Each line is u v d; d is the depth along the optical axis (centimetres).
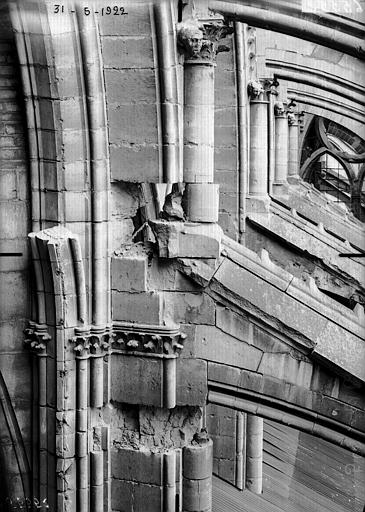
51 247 2588
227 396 2742
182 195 2714
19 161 2664
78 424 2692
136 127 2659
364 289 4519
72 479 2706
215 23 2706
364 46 2780
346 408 2683
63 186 2630
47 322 2677
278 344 2695
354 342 2661
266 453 4859
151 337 2689
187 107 2722
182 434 2781
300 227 4612
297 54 5069
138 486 2759
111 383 2747
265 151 4569
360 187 7412
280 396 2703
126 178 2683
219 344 2711
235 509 3803
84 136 2625
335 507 4672
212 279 2688
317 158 7438
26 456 2753
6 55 2609
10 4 2506
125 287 2708
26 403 2739
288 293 2692
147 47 2612
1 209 2667
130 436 2777
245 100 3897
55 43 2531
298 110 6569
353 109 6091
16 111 2644
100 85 2625
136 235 2773
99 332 2681
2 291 2691
